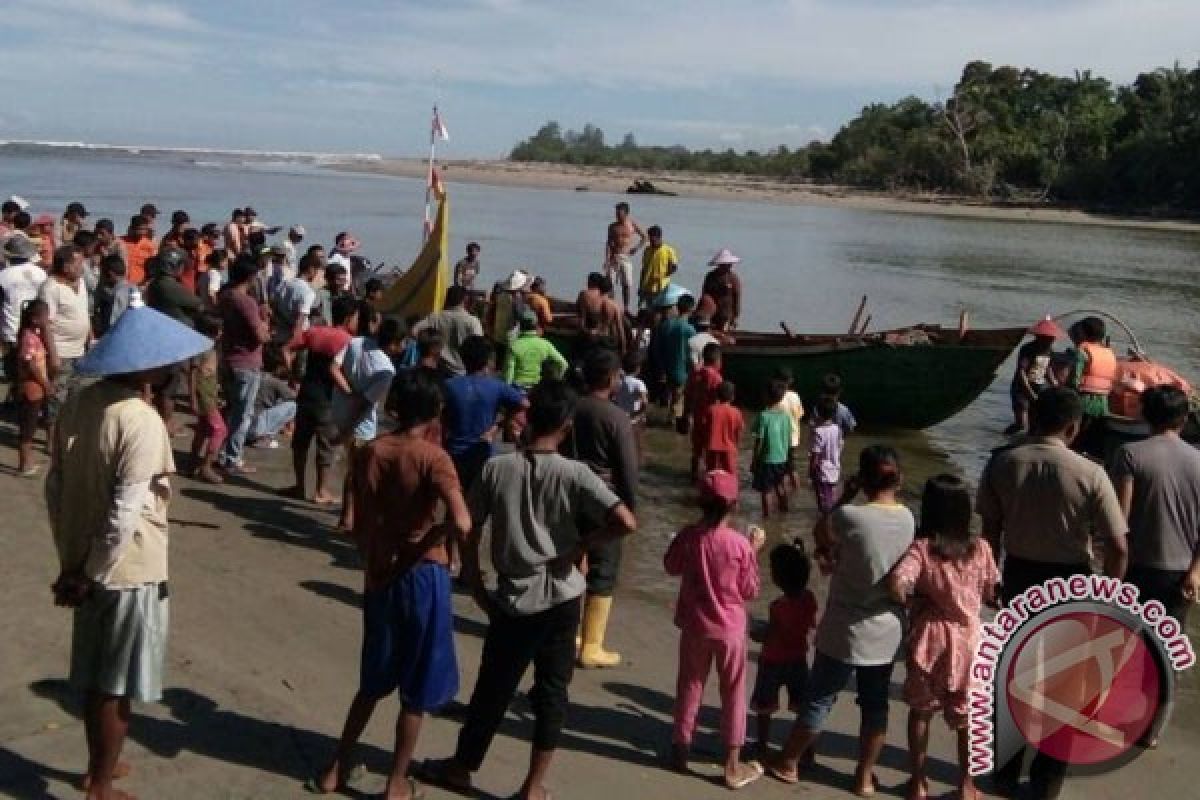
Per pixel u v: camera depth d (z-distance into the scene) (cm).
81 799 532
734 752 627
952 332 1673
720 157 17675
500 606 565
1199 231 7238
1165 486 661
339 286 1420
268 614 802
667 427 1611
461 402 845
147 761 575
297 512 1072
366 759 603
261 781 568
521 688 736
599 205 8262
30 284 1272
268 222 5259
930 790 648
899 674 835
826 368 1662
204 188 8006
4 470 1063
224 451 1183
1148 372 1350
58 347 1112
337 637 775
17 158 13025
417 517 540
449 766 577
